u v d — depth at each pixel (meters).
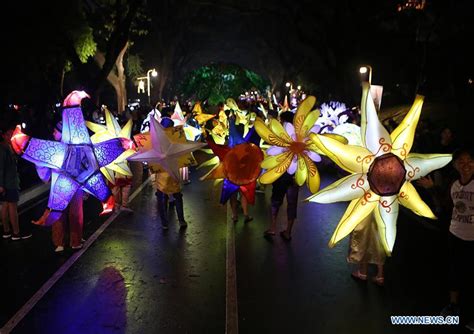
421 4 21.91
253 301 6.08
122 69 29.44
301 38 30.23
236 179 7.53
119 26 21.78
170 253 7.96
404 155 5.45
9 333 5.25
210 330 5.32
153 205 11.64
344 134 6.38
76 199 8.04
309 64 44.34
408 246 8.34
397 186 5.41
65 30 18.61
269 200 12.20
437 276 6.92
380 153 5.39
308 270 7.17
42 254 7.91
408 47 26.80
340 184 5.44
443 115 20.06
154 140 8.18
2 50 15.67
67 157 7.39
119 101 29.47
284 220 10.16
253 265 7.39
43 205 11.80
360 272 6.76
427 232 9.22
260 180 7.43
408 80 27.30
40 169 7.71
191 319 5.58
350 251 6.59
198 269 7.21
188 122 16.81
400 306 5.93
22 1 15.67
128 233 9.16
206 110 24.94
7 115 15.66
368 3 26.14
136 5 21.86
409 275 6.96
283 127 7.46
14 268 7.25
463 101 20.53
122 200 10.88
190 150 8.25
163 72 46.56
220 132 14.36
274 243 8.52
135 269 7.20
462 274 5.50
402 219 10.24
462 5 19.92
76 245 8.16
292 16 30.14
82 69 20.80
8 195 8.57
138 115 18.98
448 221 5.62
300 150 7.36
